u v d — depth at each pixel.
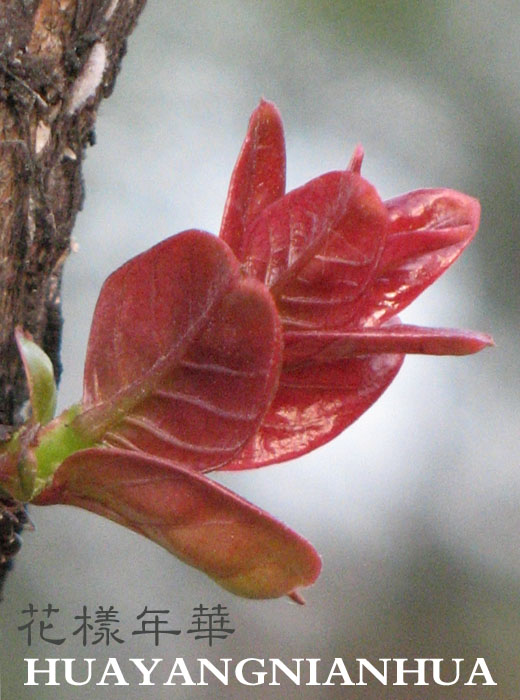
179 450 0.31
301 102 0.78
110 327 0.31
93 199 0.77
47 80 0.33
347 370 0.32
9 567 0.35
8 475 0.31
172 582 0.77
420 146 0.78
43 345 0.35
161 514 0.31
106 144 0.77
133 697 0.71
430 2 0.77
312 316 0.31
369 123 0.78
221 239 0.32
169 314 0.31
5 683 0.68
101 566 0.76
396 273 0.32
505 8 0.77
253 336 0.31
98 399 0.31
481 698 0.78
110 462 0.31
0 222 0.33
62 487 0.31
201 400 0.31
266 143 0.32
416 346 0.31
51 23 0.33
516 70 0.78
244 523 0.31
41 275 0.34
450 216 0.32
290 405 0.32
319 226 0.31
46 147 0.34
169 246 0.31
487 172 0.78
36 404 0.31
